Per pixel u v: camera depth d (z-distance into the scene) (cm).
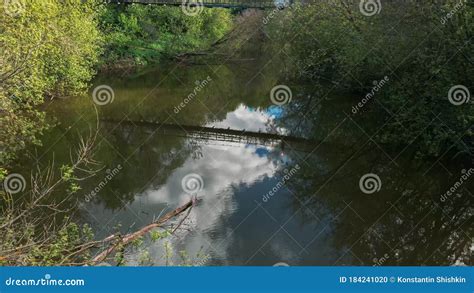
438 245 837
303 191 1073
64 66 1652
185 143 1523
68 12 1678
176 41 3534
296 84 2291
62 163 1203
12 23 1125
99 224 869
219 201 1012
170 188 1095
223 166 1276
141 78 2748
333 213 957
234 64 3344
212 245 798
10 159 1148
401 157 1244
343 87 1925
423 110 1169
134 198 1023
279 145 1468
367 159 1269
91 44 1962
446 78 1072
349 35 1644
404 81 1248
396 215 948
